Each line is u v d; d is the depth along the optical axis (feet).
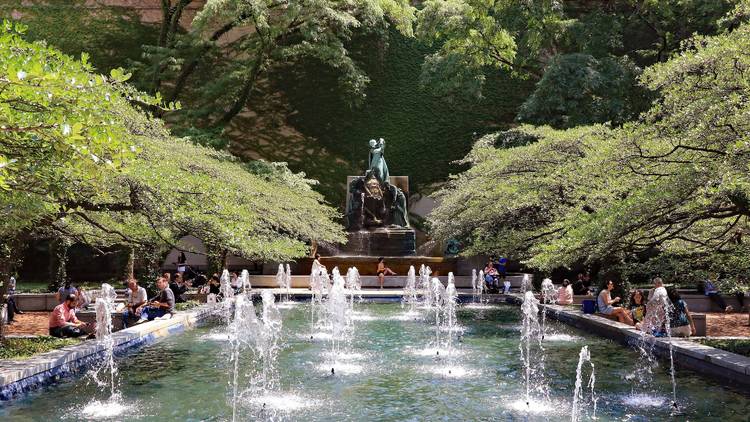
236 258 100.32
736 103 25.77
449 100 107.96
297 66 121.49
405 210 98.27
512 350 37.11
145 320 44.37
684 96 28.22
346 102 119.24
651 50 101.65
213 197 36.14
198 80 112.78
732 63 27.14
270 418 22.26
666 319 34.37
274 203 57.57
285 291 73.72
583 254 34.91
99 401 24.29
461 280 84.58
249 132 117.50
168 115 100.27
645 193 28.55
